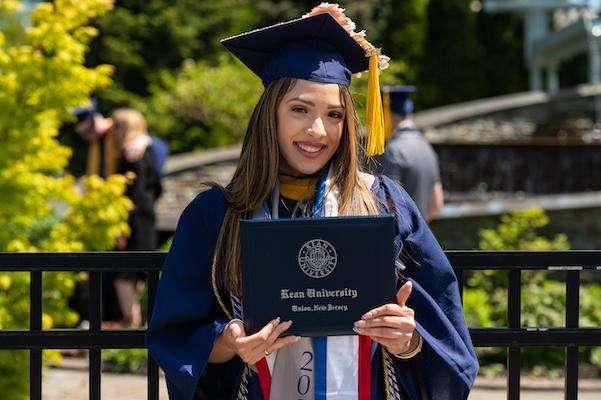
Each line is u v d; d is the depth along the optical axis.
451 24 23.12
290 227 2.32
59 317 5.50
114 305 7.54
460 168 11.16
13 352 5.02
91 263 2.99
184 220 2.57
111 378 6.63
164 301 2.49
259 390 2.46
